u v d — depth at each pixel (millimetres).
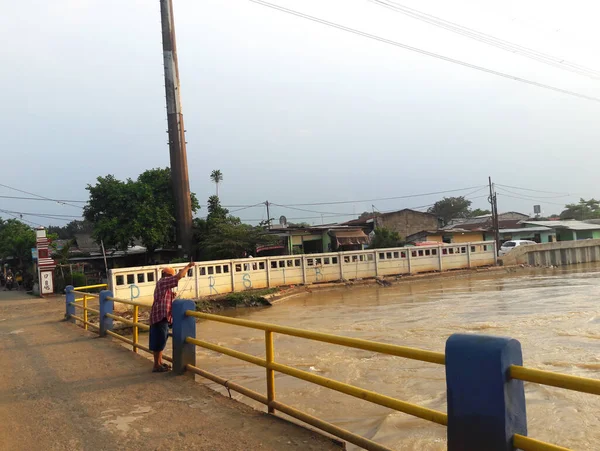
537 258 39812
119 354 8711
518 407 2715
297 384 8484
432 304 19594
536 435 6078
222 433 4555
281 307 21516
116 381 6711
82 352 9172
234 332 14609
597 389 2250
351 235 38250
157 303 7121
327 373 9227
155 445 4363
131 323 8789
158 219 31234
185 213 31969
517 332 12602
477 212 76812
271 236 32562
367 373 9117
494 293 22703
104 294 10953
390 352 3473
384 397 3568
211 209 34844
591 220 56375
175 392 5996
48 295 26125
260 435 4449
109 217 31469
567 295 20422
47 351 9531
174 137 32281
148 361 7918
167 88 32719
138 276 19438
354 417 6797
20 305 21016
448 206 72688
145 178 33969
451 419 2889
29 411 5633
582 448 5688
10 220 47688
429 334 13016
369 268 30062
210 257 31078
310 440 4273
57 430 4922
